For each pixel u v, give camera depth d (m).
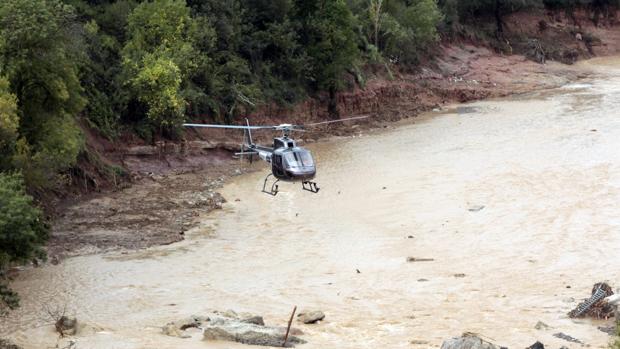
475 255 42.25
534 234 44.66
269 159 42.12
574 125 72.38
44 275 40.66
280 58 78.75
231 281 39.81
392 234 46.41
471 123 77.00
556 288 37.25
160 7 66.25
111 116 61.88
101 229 48.09
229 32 73.62
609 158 59.31
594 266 39.78
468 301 36.06
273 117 74.94
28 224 34.94
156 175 60.69
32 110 48.94
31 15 47.97
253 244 45.62
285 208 52.34
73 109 51.81
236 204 53.66
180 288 38.88
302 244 45.38
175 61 64.81
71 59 54.38
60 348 30.09
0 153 44.03
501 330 32.06
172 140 64.31
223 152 66.62
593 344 30.16
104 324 33.97
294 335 31.58
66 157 49.00
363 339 31.28
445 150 65.88
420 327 32.78
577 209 48.12
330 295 37.53
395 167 61.22
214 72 71.38
